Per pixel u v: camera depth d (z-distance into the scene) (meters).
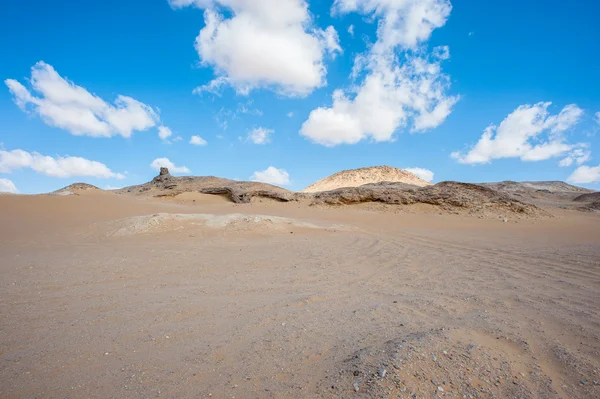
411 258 10.84
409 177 83.69
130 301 6.18
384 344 3.58
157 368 3.51
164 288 7.21
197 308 5.64
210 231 16.77
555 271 8.46
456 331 3.99
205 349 3.92
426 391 2.79
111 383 3.24
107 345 4.18
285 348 3.84
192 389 3.05
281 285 7.34
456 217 24.42
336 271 8.90
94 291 7.00
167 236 15.87
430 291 6.67
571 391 2.96
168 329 4.65
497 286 7.04
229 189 39.53
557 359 3.55
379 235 16.75
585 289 6.64
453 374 3.05
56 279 8.15
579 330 4.37
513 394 2.87
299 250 12.52
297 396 2.84
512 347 3.79
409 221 22.92
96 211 23.92
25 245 14.14
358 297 6.23
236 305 5.77
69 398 3.01
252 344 4.00
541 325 4.55
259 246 13.53
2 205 22.56
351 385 2.87
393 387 2.78
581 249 12.02
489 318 4.79
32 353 4.00
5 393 3.12
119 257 11.20
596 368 3.34
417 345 3.44
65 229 17.84
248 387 3.04
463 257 10.89
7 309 5.77
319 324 4.62
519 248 12.54
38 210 22.48
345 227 19.08
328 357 3.53
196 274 8.66
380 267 9.41
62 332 4.66
